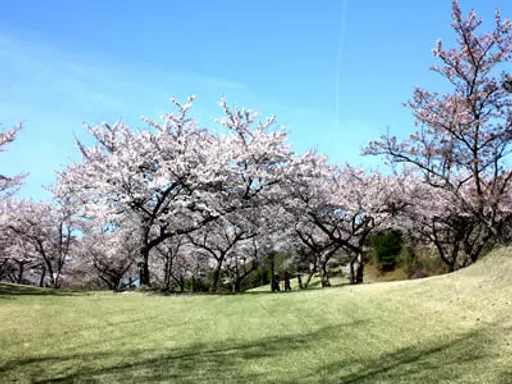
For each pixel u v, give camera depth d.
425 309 13.11
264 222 29.00
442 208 27.30
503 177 22.34
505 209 23.70
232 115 25.88
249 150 24.38
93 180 24.39
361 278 28.72
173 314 14.67
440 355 9.00
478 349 9.16
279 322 12.72
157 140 24.77
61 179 26.58
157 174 23.98
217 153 24.06
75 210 28.83
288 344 10.35
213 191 24.61
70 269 44.25
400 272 41.56
